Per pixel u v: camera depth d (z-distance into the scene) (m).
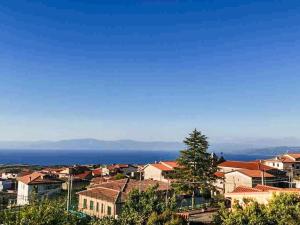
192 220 56.03
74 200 84.69
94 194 69.94
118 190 68.81
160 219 42.25
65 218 35.22
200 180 80.62
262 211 36.91
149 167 115.12
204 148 82.69
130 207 43.00
